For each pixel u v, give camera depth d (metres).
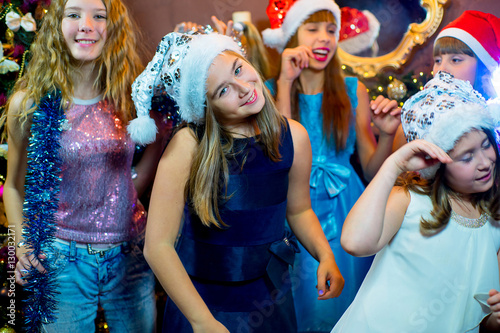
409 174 1.49
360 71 2.75
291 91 2.38
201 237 1.50
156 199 1.43
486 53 2.06
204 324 1.38
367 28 2.73
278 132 1.50
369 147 2.45
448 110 1.36
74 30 1.68
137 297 1.86
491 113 1.44
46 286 1.69
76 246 1.73
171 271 1.39
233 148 1.46
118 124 1.77
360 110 2.46
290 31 2.40
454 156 1.34
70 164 1.71
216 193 1.44
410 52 2.72
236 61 1.37
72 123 1.72
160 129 1.92
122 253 1.81
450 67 2.11
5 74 2.13
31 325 1.73
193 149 1.44
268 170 1.48
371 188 1.38
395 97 2.64
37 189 1.68
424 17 2.68
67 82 1.73
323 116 2.34
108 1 1.75
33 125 1.70
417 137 1.46
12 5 2.11
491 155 1.36
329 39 2.34
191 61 1.36
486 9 2.69
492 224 1.45
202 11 2.89
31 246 1.67
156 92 1.50
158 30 2.89
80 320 1.77
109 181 1.76
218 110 1.41
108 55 1.75
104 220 1.75
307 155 1.60
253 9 2.88
